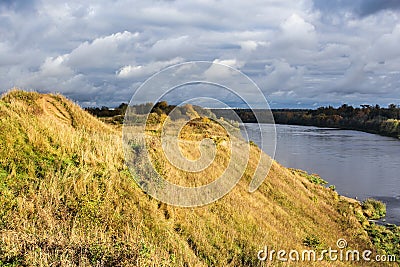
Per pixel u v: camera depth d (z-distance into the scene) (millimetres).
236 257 11180
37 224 7906
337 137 75312
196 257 10148
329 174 36625
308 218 19859
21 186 9039
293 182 24547
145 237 9422
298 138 70312
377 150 54531
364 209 25875
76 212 8898
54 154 10992
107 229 9000
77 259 7016
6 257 6523
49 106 15789
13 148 10273
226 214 13672
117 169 11930
